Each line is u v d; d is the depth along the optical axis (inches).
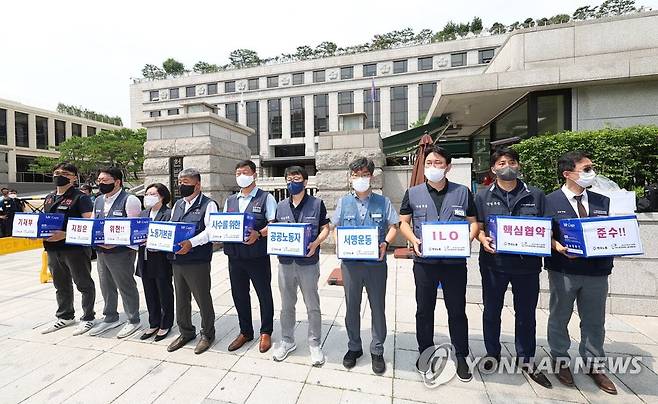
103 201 154.2
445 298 112.0
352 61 1579.7
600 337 106.1
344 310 171.6
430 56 1497.3
